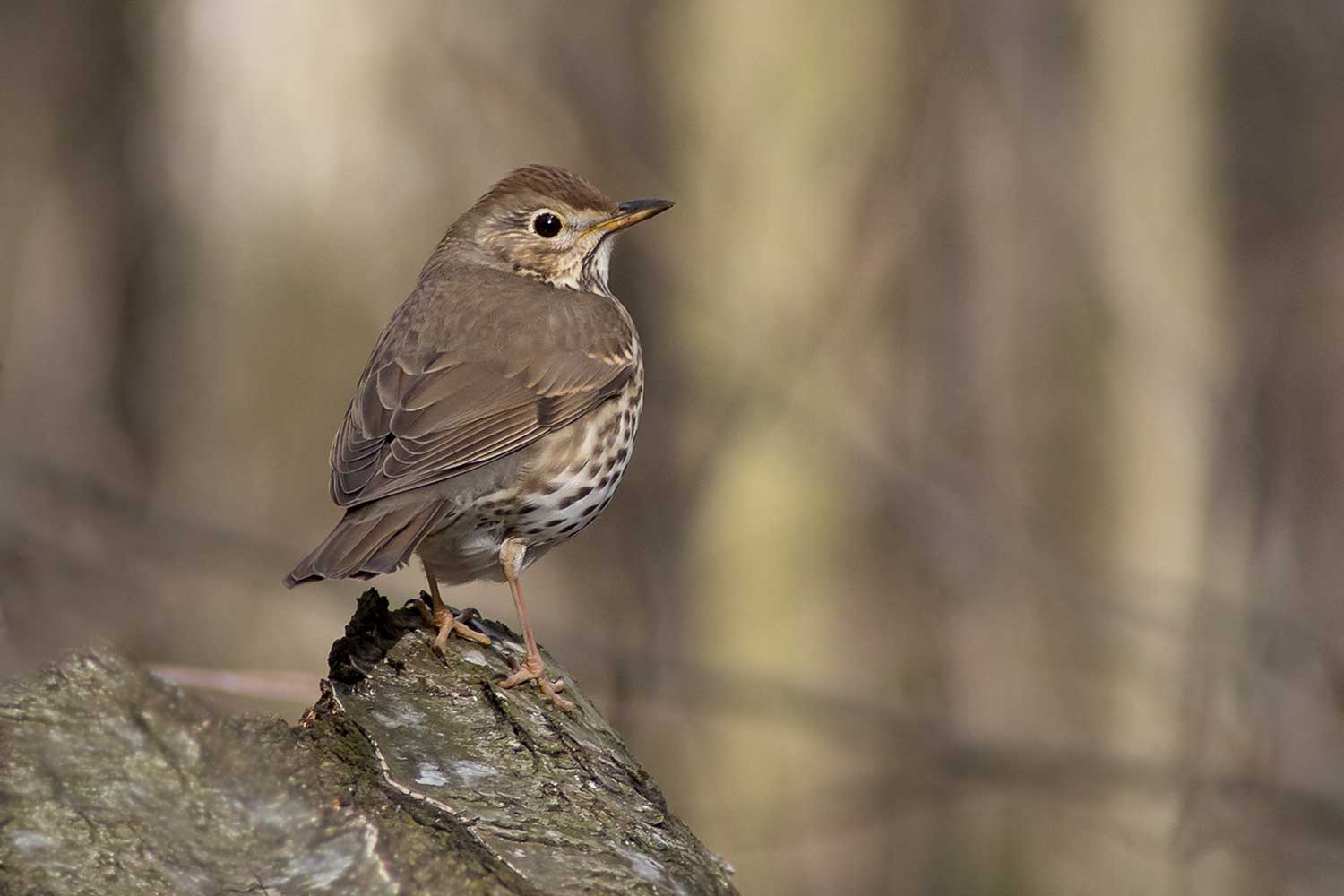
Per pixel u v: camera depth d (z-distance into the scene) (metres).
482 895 4.75
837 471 15.22
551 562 15.68
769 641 15.23
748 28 15.27
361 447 7.61
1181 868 14.77
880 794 15.27
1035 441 15.59
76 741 4.93
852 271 15.25
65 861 4.59
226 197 13.49
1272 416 17.78
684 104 15.40
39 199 15.30
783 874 15.20
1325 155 18.56
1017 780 14.37
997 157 15.53
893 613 15.34
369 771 5.62
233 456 13.51
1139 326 15.59
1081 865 15.39
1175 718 14.93
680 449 15.49
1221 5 16.28
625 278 16.06
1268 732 14.55
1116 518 15.59
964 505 15.02
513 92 14.23
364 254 13.47
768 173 15.27
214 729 5.13
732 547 15.31
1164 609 15.42
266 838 4.83
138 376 14.25
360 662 6.58
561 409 8.00
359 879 4.73
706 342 15.37
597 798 5.75
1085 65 15.66
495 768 5.83
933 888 15.41
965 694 15.30
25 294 14.97
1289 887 14.31
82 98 15.47
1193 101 15.81
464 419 7.78
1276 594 16.16
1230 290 16.44
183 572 13.12
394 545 7.06
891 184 15.30
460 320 8.28
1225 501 15.95
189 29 13.52
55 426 14.35
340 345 13.48
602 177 14.95
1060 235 15.62
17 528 12.59
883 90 15.33
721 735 15.44
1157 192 15.73
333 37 13.35
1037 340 15.59
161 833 4.75
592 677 15.05
